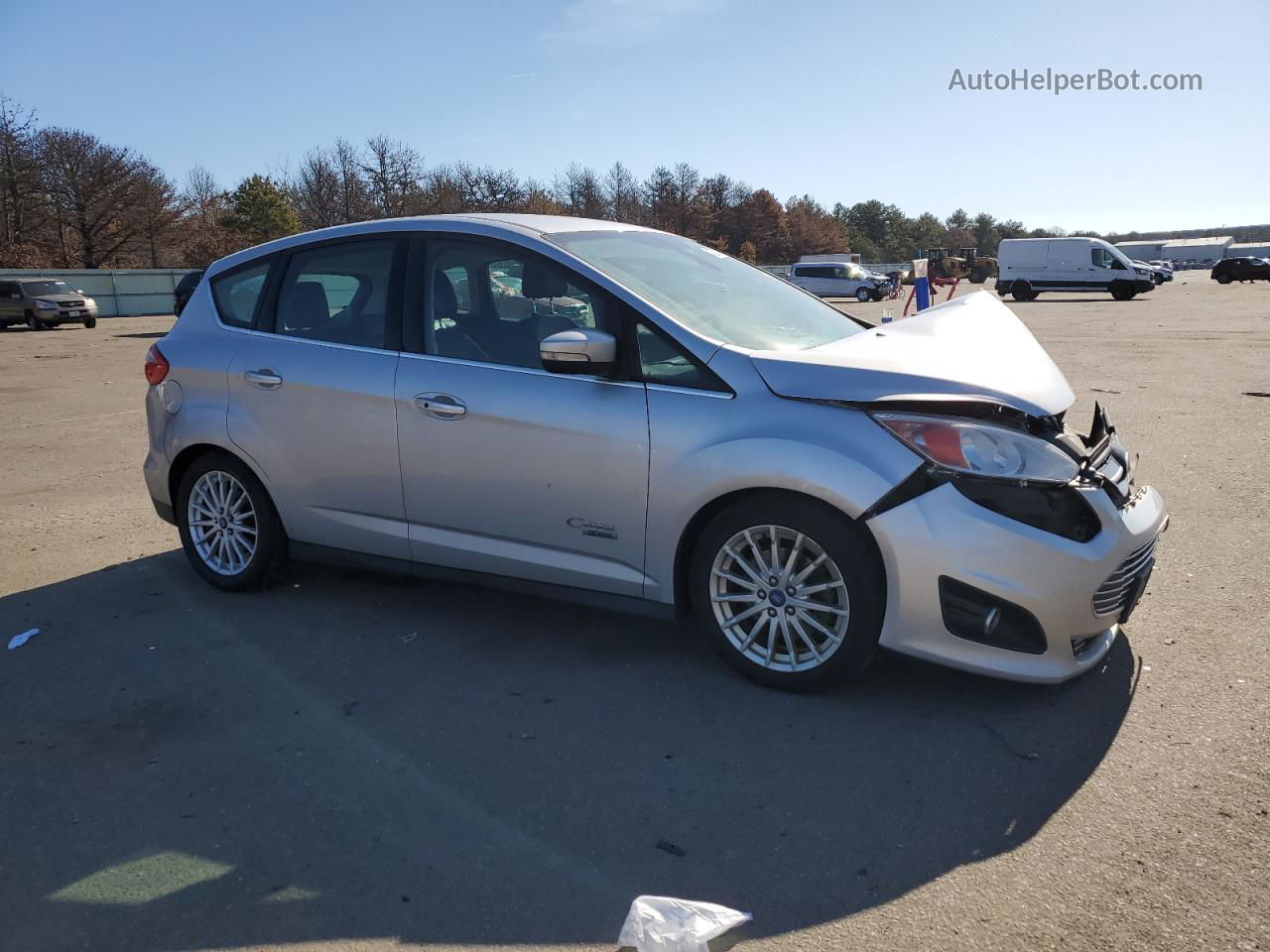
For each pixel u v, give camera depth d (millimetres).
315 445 4160
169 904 2371
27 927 2297
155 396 4641
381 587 4594
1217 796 2695
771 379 3283
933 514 3033
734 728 3180
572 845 2584
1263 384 10758
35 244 55156
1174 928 2193
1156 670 3482
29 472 7434
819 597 3287
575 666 3686
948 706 3271
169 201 59812
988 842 2539
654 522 3445
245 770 2998
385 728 3248
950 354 3432
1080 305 32438
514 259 3809
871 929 2230
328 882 2449
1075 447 3209
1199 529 5203
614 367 3496
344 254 4242
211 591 4590
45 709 3426
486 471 3746
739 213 100000
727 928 2225
